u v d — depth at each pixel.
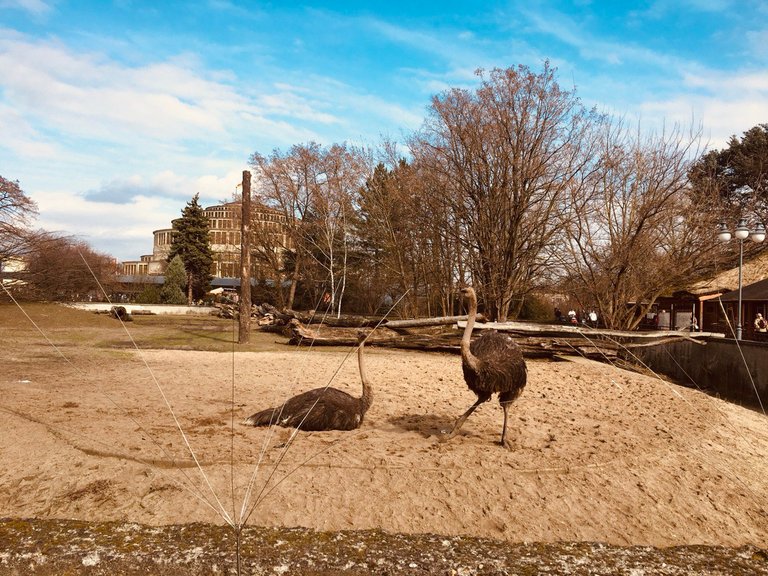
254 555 4.08
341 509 5.15
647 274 27.12
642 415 9.91
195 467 5.84
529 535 5.01
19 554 4.00
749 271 34.47
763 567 4.47
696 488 6.46
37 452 6.11
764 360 16.03
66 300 33.69
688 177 26.89
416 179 32.16
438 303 40.75
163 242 93.56
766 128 44.47
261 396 10.09
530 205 27.27
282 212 51.94
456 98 29.08
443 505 5.38
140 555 4.01
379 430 7.87
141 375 12.30
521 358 7.27
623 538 5.15
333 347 22.75
